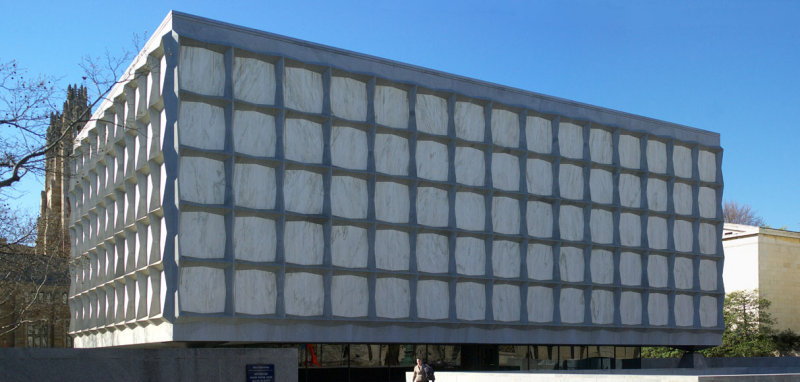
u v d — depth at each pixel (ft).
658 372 129.80
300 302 117.39
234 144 114.11
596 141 155.33
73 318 172.24
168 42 110.93
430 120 134.21
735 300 211.61
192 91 110.83
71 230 174.91
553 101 149.79
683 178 166.50
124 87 127.54
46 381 70.23
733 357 187.52
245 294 112.88
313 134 121.70
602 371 124.36
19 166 88.48
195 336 108.17
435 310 131.23
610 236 154.92
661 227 163.12
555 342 146.00
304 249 118.73
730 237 227.81
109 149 140.56
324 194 121.19
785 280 223.10
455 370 141.18
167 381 75.25
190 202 108.27
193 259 107.55
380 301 125.39
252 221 114.73
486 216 138.62
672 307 161.58
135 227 123.34
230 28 115.65
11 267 152.15
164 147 109.19
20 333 234.38
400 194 129.49
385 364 133.69
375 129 126.41
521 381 103.45
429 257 131.75
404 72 131.75
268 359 79.92
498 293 139.74
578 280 149.48
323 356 128.06
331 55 124.67
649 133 161.68
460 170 136.77
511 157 143.84
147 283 117.80
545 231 146.30
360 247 124.36
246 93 116.26
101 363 72.64
